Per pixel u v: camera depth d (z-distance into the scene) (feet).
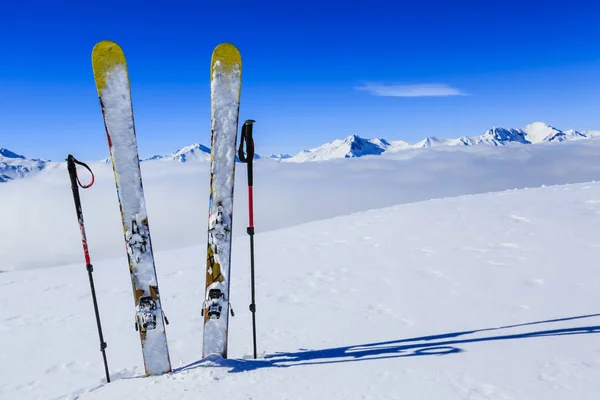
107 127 11.74
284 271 24.43
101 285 28.73
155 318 11.84
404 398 8.84
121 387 10.96
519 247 22.70
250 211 12.27
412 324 13.99
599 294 14.79
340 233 34.01
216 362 11.75
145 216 11.94
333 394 9.29
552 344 10.92
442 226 30.25
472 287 17.31
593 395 8.33
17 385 13.33
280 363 11.64
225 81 12.18
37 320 21.24
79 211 11.62
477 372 9.76
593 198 33.86
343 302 17.56
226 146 12.38
